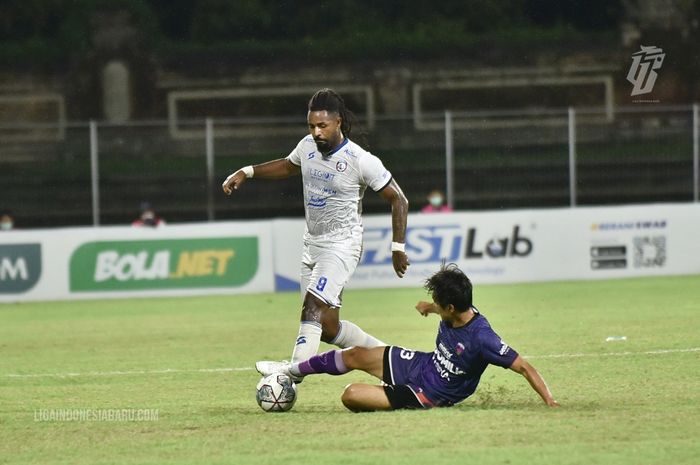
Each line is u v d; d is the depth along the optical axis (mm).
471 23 121375
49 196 95500
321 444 22359
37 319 60750
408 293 70250
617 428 23344
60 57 116625
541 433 22906
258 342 46312
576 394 28734
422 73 114250
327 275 28578
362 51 115812
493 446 21688
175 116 115250
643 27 116125
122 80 115875
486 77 113375
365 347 26891
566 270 75250
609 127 96375
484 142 95188
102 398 31062
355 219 28969
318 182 28672
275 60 116000
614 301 59219
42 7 120500
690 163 94188
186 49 116688
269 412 27016
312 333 28172
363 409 26156
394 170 94125
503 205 94500
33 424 26328
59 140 98500
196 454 21906
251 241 74438
